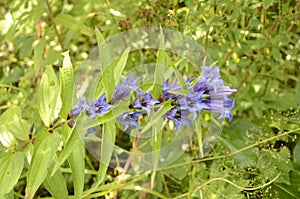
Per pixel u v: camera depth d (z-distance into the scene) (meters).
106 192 0.80
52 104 0.62
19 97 0.93
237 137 0.91
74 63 0.99
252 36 0.95
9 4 1.11
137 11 0.90
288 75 0.98
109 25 0.96
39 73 0.99
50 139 0.61
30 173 0.59
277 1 0.88
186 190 0.85
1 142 0.65
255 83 0.96
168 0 0.85
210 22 0.82
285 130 0.91
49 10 0.91
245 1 0.85
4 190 0.62
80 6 1.02
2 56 1.05
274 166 0.81
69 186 0.90
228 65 0.92
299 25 0.92
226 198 0.77
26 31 1.01
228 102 0.61
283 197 0.82
